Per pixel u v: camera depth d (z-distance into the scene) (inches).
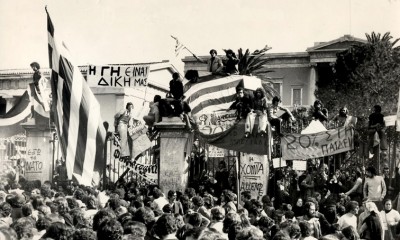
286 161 859.4
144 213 345.7
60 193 581.3
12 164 1036.5
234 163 862.5
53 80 724.0
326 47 1449.3
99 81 886.4
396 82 1274.6
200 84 916.0
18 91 1459.2
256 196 785.6
